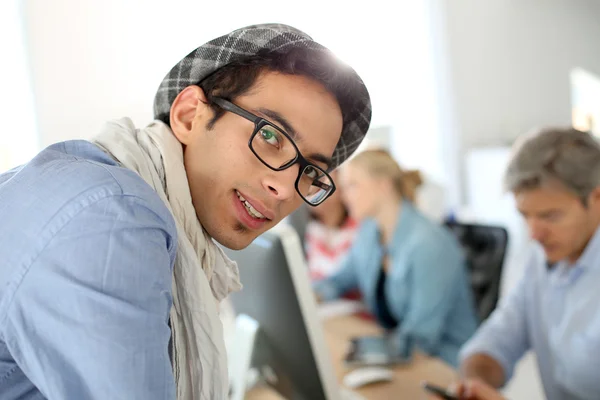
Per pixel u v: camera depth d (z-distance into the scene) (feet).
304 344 3.19
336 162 2.70
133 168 1.94
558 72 14.94
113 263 1.53
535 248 4.92
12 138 8.04
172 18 8.91
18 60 7.98
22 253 1.56
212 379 2.07
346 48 11.51
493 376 4.83
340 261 8.33
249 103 2.07
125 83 8.63
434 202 10.23
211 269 2.25
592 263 4.05
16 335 1.55
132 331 1.50
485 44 13.91
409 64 12.21
